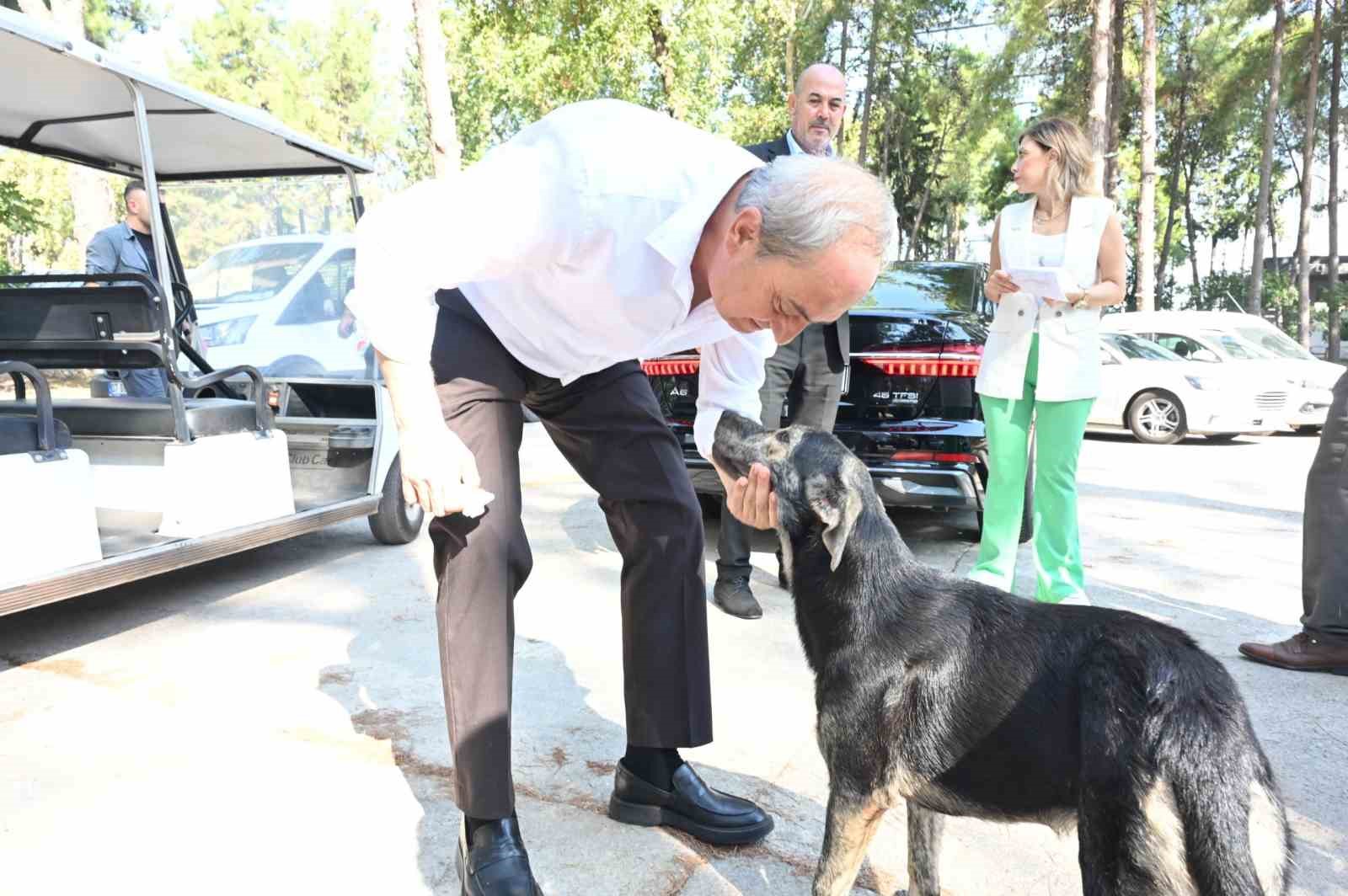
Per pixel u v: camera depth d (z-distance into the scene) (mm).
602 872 2254
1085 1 20922
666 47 18062
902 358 4824
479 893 2008
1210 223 40812
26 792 2592
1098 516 6465
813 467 2088
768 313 1783
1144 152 17969
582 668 3598
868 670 1985
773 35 25875
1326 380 11055
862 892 2221
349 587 4719
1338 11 23719
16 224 6305
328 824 2434
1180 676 1709
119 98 4266
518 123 26375
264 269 5773
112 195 6707
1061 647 1839
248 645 3844
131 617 4234
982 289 6039
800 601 2158
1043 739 1785
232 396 5691
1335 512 3451
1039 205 4035
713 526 5988
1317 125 25453
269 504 4531
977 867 2318
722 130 24438
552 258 1821
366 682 3426
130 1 20984
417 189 1856
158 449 4195
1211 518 6422
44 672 3539
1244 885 1590
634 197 1752
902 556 2088
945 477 4762
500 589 2092
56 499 3424
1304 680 3467
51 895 2113
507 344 2133
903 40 30750
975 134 25578
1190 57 26625
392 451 5461
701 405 2520
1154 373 10930
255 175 5766
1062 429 3918
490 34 17422
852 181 1645
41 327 4133
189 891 2135
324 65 37250
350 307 1812
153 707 3199
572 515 6430
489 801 2074
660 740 2393
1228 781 1630
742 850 2363
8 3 10758
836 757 2018
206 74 34562
